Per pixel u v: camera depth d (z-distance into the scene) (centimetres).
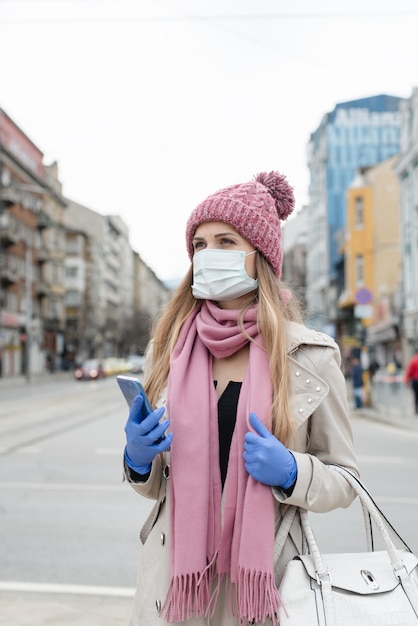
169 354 205
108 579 468
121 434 1310
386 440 1268
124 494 743
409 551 185
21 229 5416
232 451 181
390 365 3114
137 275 13388
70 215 9194
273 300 197
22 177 5366
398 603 165
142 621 182
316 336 196
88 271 7962
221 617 179
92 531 594
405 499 727
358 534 588
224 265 200
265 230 203
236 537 174
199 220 208
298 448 186
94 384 4194
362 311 1933
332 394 190
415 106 3291
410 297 3388
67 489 770
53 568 492
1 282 4956
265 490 173
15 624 378
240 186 209
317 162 6078
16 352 5347
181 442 182
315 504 174
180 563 174
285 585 167
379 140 5566
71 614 396
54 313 6688
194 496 177
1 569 489
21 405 2166
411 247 3362
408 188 3419
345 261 4784
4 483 805
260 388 183
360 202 4428
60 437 1261
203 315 204
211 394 190
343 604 164
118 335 9106
